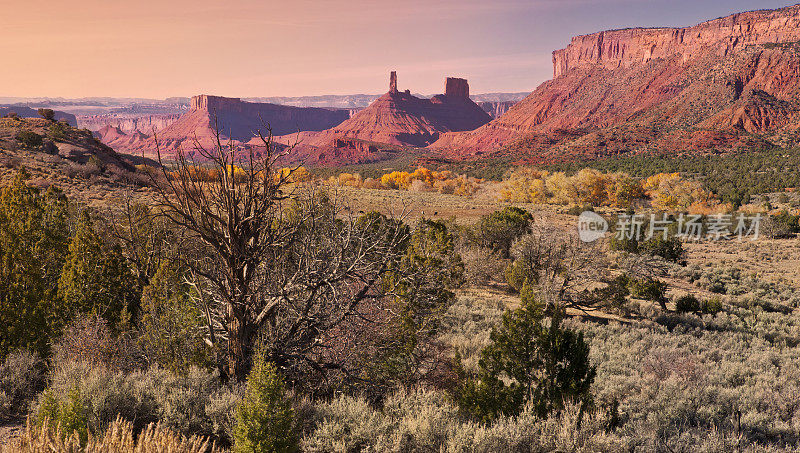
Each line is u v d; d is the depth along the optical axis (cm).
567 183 9362
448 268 1816
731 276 4316
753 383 1394
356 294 1126
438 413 720
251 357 941
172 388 759
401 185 11975
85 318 1080
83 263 1208
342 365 1086
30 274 1095
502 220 3728
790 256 5397
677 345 1953
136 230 1505
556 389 855
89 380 715
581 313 2598
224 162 927
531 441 690
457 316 2138
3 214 1292
